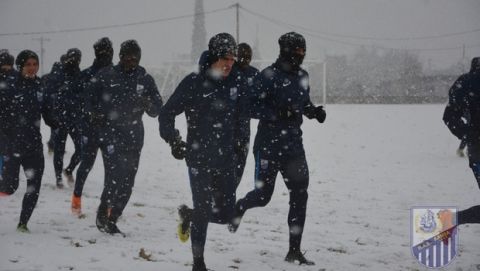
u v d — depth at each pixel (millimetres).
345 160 13547
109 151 6203
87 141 7012
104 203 6164
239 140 4969
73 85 7660
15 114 6008
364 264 5445
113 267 4867
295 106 5230
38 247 5445
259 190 5426
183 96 4711
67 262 4961
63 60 9898
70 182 9406
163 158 13656
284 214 7883
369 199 9023
